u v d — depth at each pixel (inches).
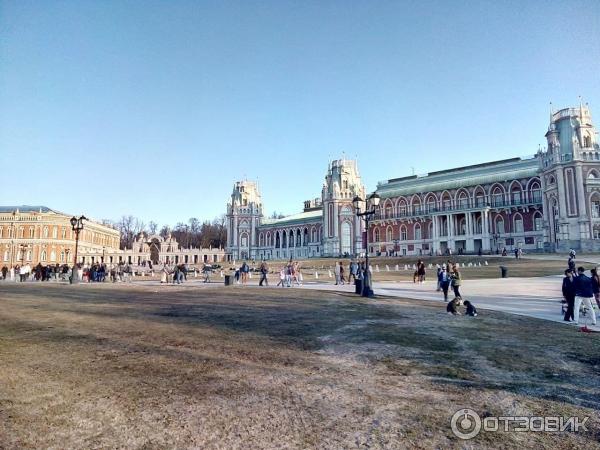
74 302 803.4
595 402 254.2
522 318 571.5
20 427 213.3
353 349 381.4
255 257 4744.1
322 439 199.9
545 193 2714.1
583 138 2546.8
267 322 534.6
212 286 1293.1
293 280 1553.9
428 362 338.3
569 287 550.0
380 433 207.3
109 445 193.6
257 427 213.0
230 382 285.1
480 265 2014.0
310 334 452.1
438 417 228.2
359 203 907.4
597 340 426.9
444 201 3467.0
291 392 265.4
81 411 233.9
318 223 4227.4
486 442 200.4
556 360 346.6
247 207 4815.5
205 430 209.3
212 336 442.0
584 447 197.2
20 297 923.4
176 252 4547.2
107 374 303.7
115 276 1863.9
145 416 226.7
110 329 486.3
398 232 3661.4
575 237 2440.9
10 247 3548.2
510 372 312.3
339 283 1387.8
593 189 2458.2
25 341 418.9
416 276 1393.9
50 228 3639.3
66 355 360.5
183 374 303.7
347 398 255.3
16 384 281.1
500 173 3230.8
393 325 509.4
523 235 3024.1
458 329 483.2
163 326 505.7
